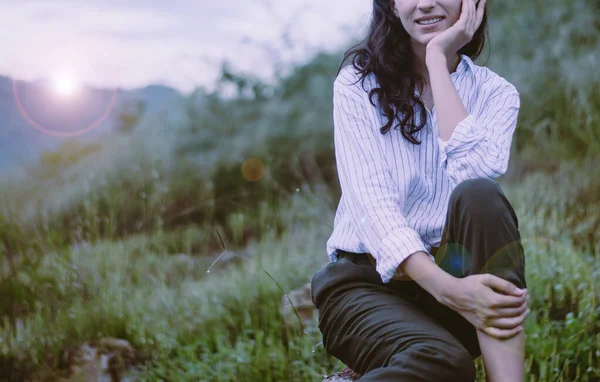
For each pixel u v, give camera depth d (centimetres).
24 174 664
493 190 166
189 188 605
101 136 757
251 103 716
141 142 672
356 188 184
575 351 264
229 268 429
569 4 617
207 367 282
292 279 380
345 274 186
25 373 289
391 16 196
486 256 162
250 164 651
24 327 329
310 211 509
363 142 189
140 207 489
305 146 669
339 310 180
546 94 568
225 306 348
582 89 535
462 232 166
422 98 199
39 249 386
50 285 352
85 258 388
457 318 179
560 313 298
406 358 152
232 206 582
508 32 629
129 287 362
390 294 181
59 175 636
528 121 556
